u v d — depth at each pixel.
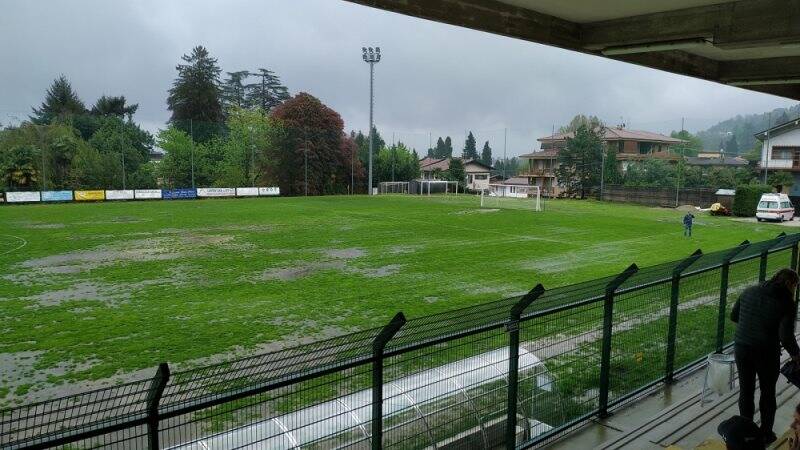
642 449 4.91
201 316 11.44
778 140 53.88
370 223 30.94
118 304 12.44
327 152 63.53
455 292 13.88
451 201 52.81
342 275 16.00
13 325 10.73
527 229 29.09
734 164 67.00
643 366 6.87
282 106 66.62
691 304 8.26
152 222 30.36
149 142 64.69
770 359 4.85
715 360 6.11
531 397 5.39
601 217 37.56
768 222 37.12
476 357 5.59
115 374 8.20
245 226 28.86
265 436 4.30
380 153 78.69
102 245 21.72
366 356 3.74
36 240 22.94
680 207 48.44
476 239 24.61
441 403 4.78
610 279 5.40
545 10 6.87
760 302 4.88
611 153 61.59
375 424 3.84
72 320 11.08
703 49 8.58
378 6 5.49
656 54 8.65
